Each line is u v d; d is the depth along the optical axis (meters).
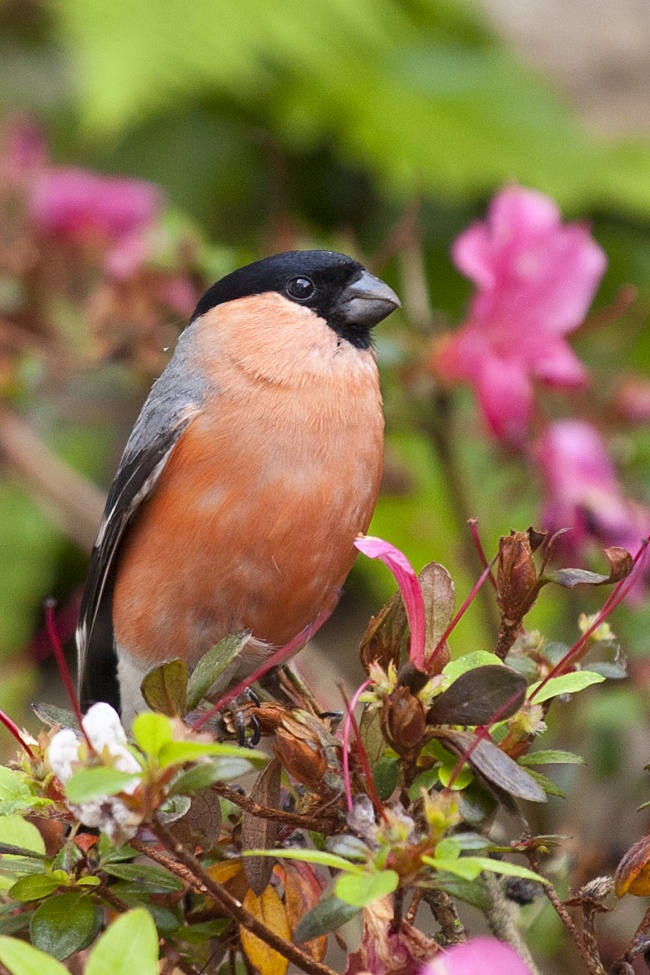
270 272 3.09
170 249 3.16
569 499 3.10
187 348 3.10
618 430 3.13
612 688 3.10
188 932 2.99
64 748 2.96
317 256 3.09
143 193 3.19
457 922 2.98
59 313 3.18
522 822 2.97
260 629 3.08
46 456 3.21
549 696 2.98
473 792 2.97
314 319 3.09
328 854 2.95
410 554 3.21
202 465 3.07
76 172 3.20
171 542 3.08
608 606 2.98
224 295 3.10
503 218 3.12
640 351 3.24
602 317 3.13
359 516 3.08
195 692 2.97
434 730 2.97
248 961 3.00
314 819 2.98
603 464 3.11
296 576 3.07
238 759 2.95
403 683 2.97
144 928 2.94
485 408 3.12
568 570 2.99
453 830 2.97
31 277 3.18
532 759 2.98
